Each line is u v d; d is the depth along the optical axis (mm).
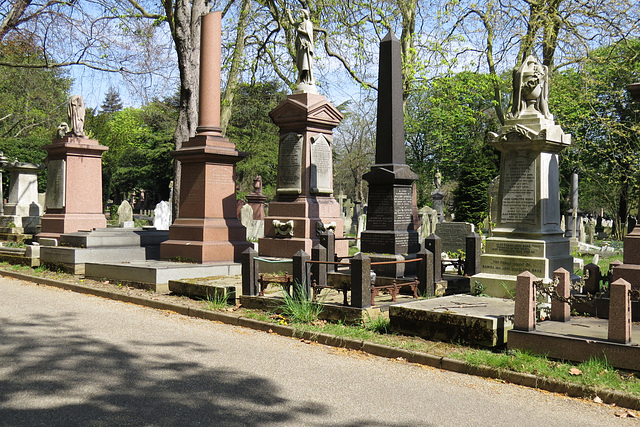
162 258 14289
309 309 9062
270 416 5180
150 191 76812
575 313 8859
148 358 7004
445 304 8672
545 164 10195
